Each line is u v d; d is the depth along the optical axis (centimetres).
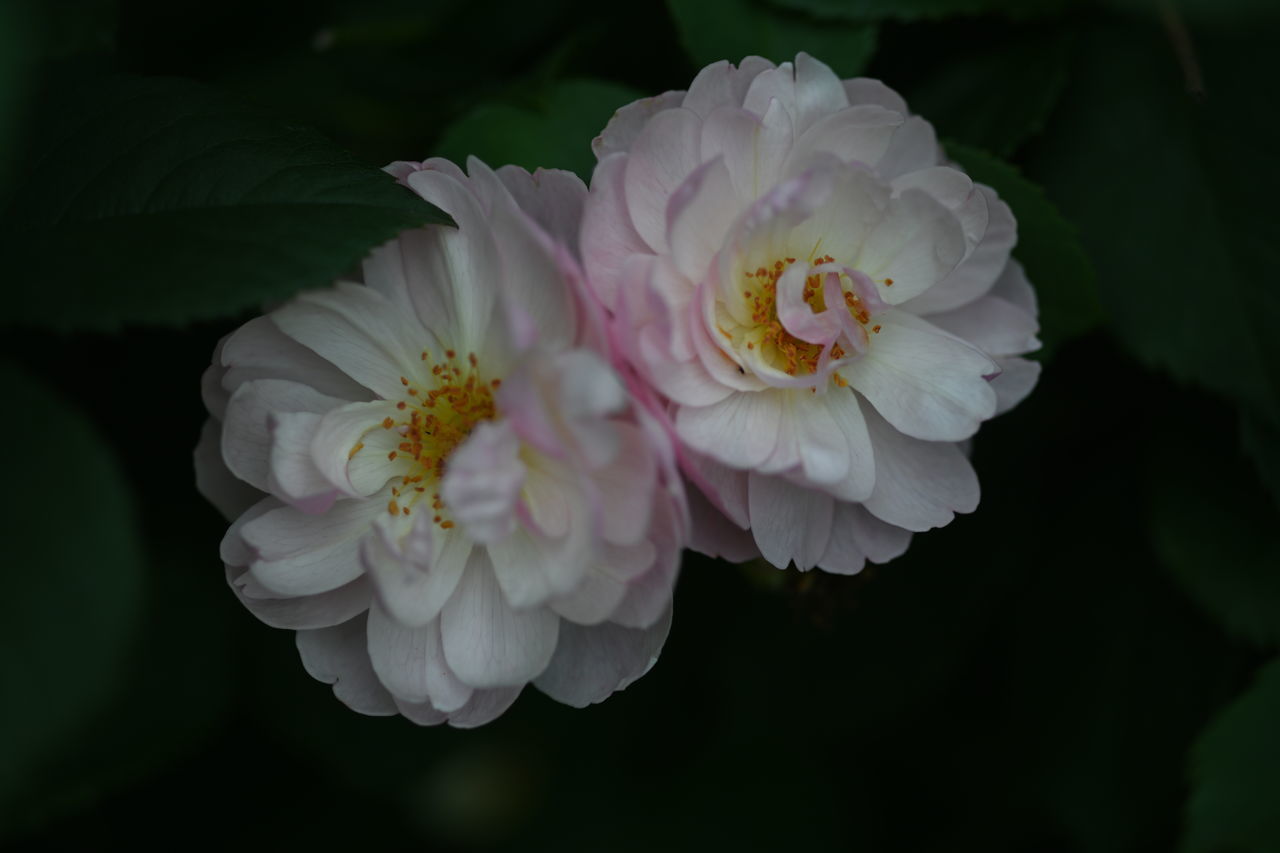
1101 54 44
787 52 42
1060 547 46
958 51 44
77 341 41
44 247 38
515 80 44
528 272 38
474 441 38
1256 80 43
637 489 38
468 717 39
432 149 43
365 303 39
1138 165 44
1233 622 44
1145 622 45
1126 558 45
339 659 39
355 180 38
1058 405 45
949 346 40
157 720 42
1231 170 43
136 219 38
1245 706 43
